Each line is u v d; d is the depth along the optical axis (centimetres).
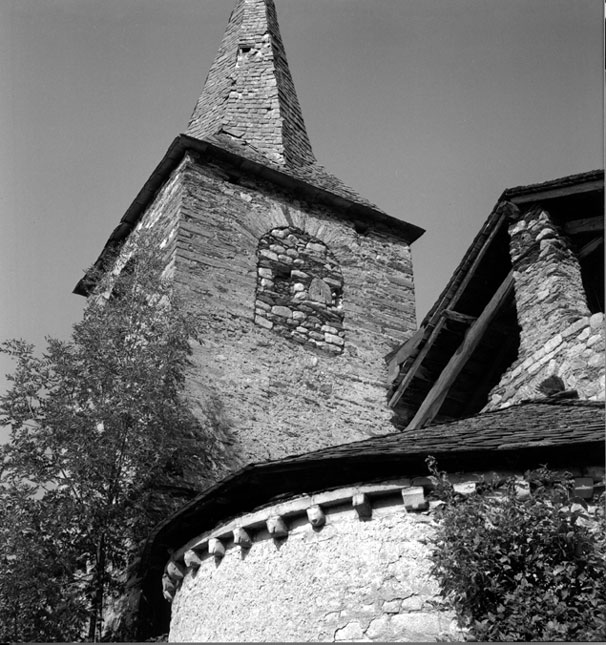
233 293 1352
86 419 995
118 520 971
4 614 888
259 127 1680
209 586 789
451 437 736
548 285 967
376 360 1424
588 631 550
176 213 1405
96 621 936
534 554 589
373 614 663
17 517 925
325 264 1495
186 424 1121
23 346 1037
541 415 789
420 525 677
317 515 720
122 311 1138
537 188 1013
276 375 1303
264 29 1884
